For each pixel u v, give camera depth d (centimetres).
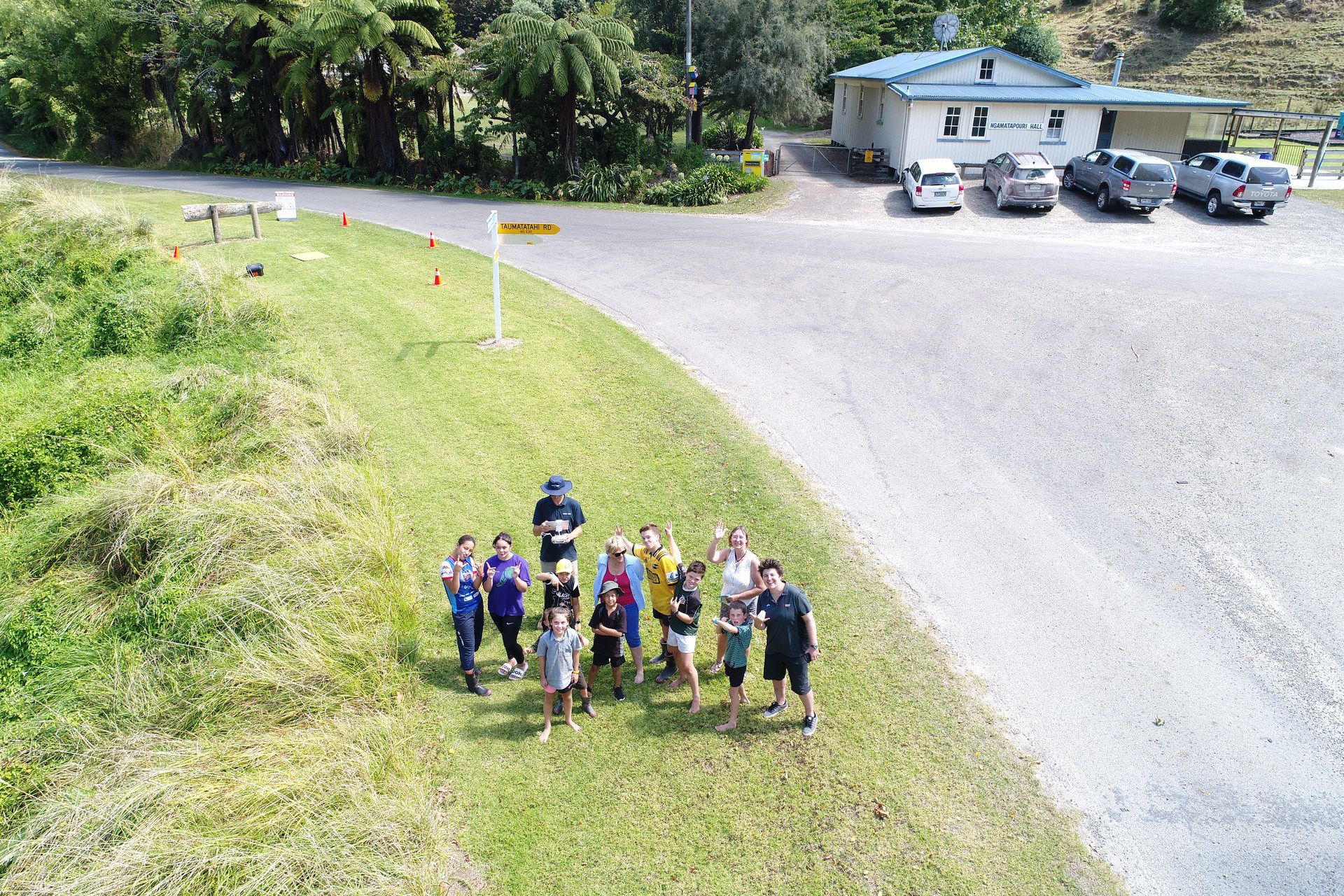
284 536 938
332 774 681
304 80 3095
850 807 681
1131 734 741
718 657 855
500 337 1545
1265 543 978
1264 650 830
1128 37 5766
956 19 3953
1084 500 1067
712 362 1476
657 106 3108
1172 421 1245
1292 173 3428
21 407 1346
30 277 1856
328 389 1348
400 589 914
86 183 3061
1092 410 1284
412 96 3238
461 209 2697
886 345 1536
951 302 1744
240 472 1093
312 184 3189
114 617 889
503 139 3488
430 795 700
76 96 3969
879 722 761
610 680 852
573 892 627
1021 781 698
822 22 4072
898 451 1185
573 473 1156
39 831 648
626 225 2469
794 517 1042
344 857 612
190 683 782
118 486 1032
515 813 693
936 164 2697
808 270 1986
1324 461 1131
